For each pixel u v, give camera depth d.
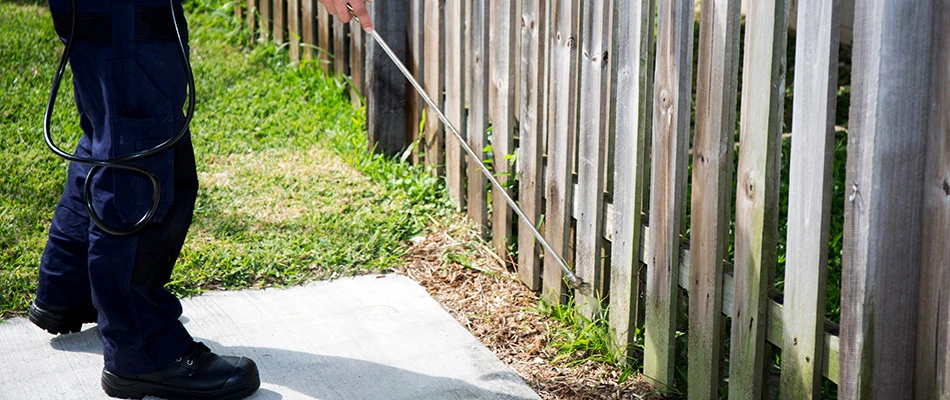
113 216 2.71
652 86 2.90
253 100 5.35
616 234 3.08
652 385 3.02
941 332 2.21
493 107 3.80
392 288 3.65
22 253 3.75
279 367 3.09
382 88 4.57
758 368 2.61
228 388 2.86
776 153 2.46
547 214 3.48
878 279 2.22
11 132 4.78
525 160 3.59
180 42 2.67
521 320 3.45
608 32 3.03
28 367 3.05
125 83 2.64
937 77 2.12
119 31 2.61
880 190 2.16
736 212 2.58
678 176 2.77
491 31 3.74
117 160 2.64
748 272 2.57
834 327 2.44
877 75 2.10
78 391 2.94
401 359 3.15
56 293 3.10
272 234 4.00
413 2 4.41
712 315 2.71
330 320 3.40
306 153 4.79
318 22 5.54
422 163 4.58
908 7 2.08
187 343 2.89
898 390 2.31
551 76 3.36
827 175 2.29
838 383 2.34
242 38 6.16
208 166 4.62
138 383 2.86
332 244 3.94
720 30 2.52
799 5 2.29
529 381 3.07
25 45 5.74
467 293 3.66
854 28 2.15
